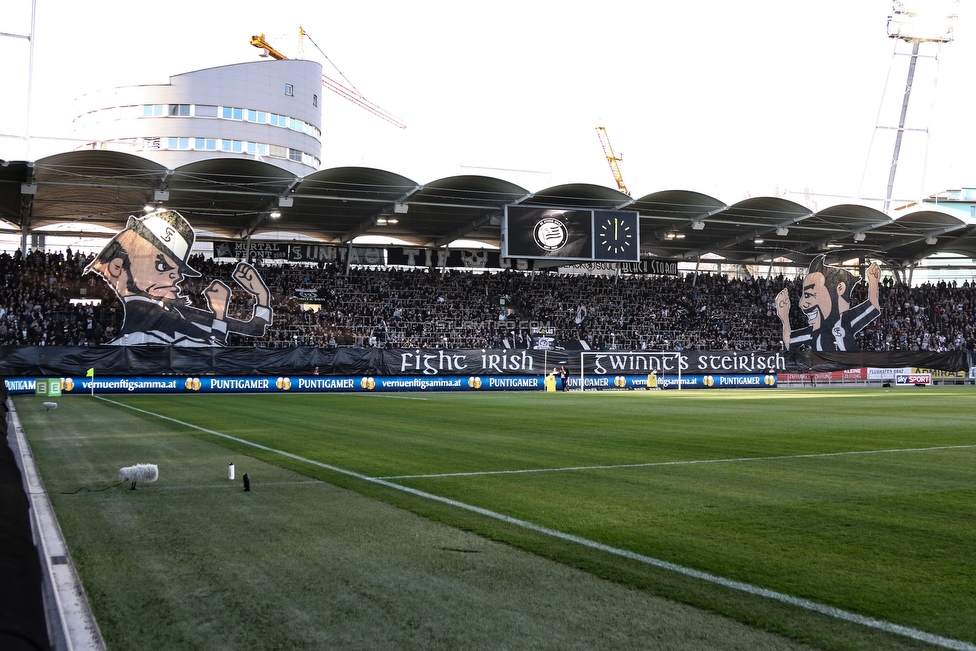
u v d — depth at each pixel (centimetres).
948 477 1092
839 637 469
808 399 3250
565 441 1558
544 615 504
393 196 4353
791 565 627
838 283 5006
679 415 2284
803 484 1027
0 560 364
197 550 671
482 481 1046
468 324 4975
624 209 4766
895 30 6022
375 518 805
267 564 625
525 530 749
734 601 535
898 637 470
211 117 7219
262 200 4375
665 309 5462
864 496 938
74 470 1141
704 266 6738
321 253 5244
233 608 517
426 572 602
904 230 5269
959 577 595
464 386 4234
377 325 4784
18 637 292
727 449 1423
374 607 519
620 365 4516
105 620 496
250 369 3891
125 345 3694
